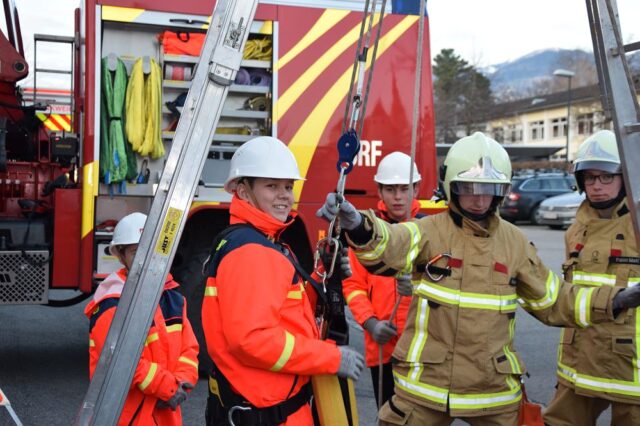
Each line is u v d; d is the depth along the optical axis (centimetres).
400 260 266
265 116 551
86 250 508
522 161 4219
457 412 269
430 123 572
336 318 260
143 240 217
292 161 253
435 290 275
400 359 281
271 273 232
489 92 6456
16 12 646
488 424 276
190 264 537
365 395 537
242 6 222
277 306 230
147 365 285
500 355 272
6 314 812
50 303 539
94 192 509
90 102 509
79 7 595
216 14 221
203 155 219
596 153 326
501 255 277
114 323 215
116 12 515
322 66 554
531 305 290
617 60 244
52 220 519
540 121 6444
